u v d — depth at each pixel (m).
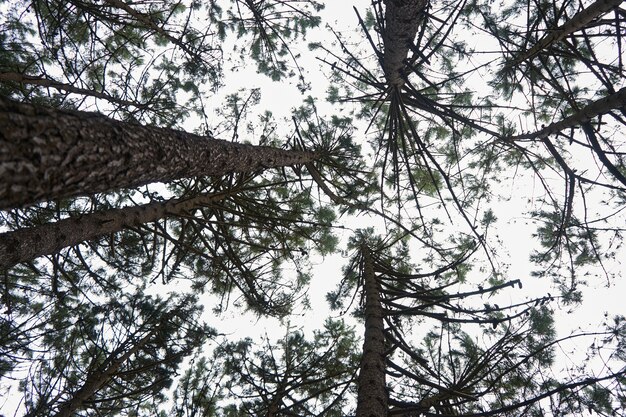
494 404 4.95
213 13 6.94
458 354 5.75
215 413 6.09
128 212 4.18
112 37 6.27
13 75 4.21
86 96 4.96
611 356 4.83
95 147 2.09
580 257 6.42
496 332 5.75
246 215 4.89
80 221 3.84
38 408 4.14
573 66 5.87
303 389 5.73
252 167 5.15
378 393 3.88
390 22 4.08
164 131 3.09
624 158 5.68
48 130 1.78
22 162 1.63
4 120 1.58
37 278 5.49
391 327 4.97
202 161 3.69
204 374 6.45
